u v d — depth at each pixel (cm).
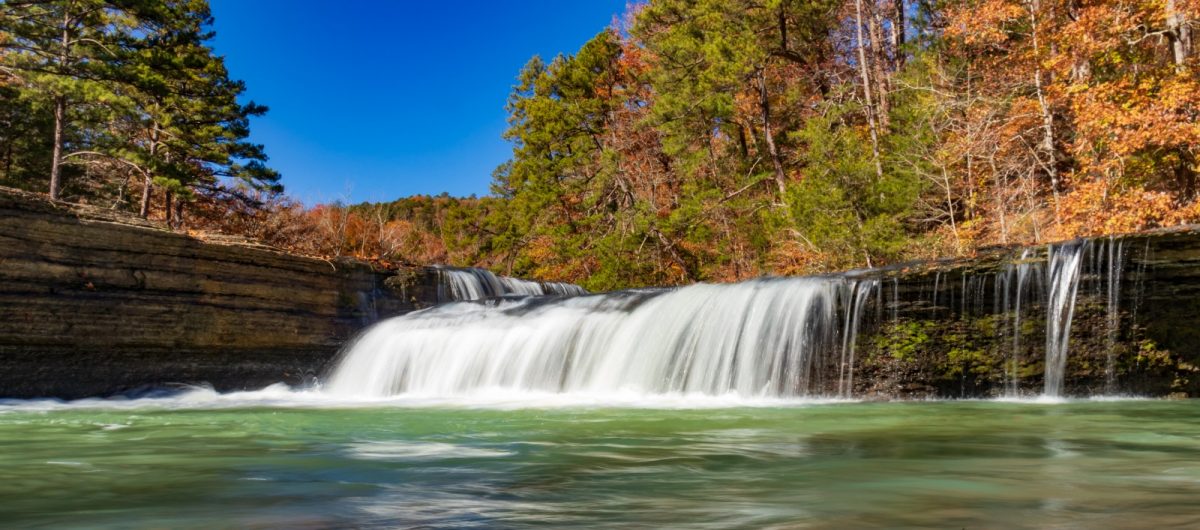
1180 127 1636
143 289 1361
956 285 1044
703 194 2780
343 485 332
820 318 1084
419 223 6269
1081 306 995
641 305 1268
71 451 492
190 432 632
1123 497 281
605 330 1262
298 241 3738
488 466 396
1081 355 995
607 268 2927
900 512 254
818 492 300
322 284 1625
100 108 2647
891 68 3184
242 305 1485
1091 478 331
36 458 452
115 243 1331
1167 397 965
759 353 1093
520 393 1223
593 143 3916
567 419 738
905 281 1059
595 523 241
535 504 279
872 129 2575
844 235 2022
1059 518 240
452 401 1079
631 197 3450
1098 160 1892
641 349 1199
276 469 390
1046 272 1016
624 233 2977
